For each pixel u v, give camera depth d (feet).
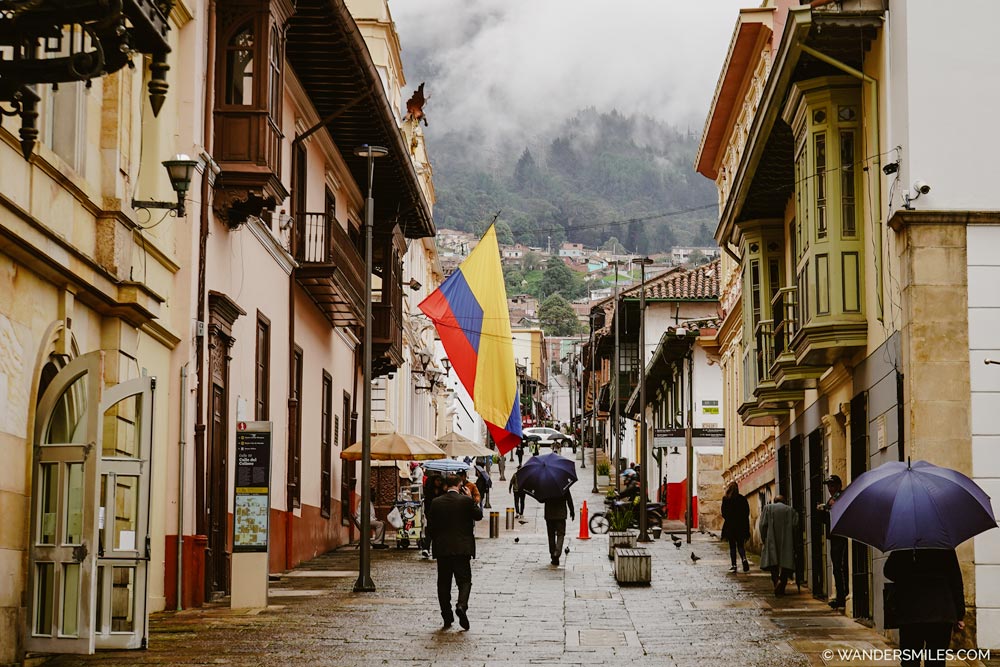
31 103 33.47
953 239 49.88
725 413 131.54
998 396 49.21
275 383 79.66
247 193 64.39
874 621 55.21
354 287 95.09
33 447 42.96
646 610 62.08
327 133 92.68
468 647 48.67
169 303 59.77
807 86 58.80
